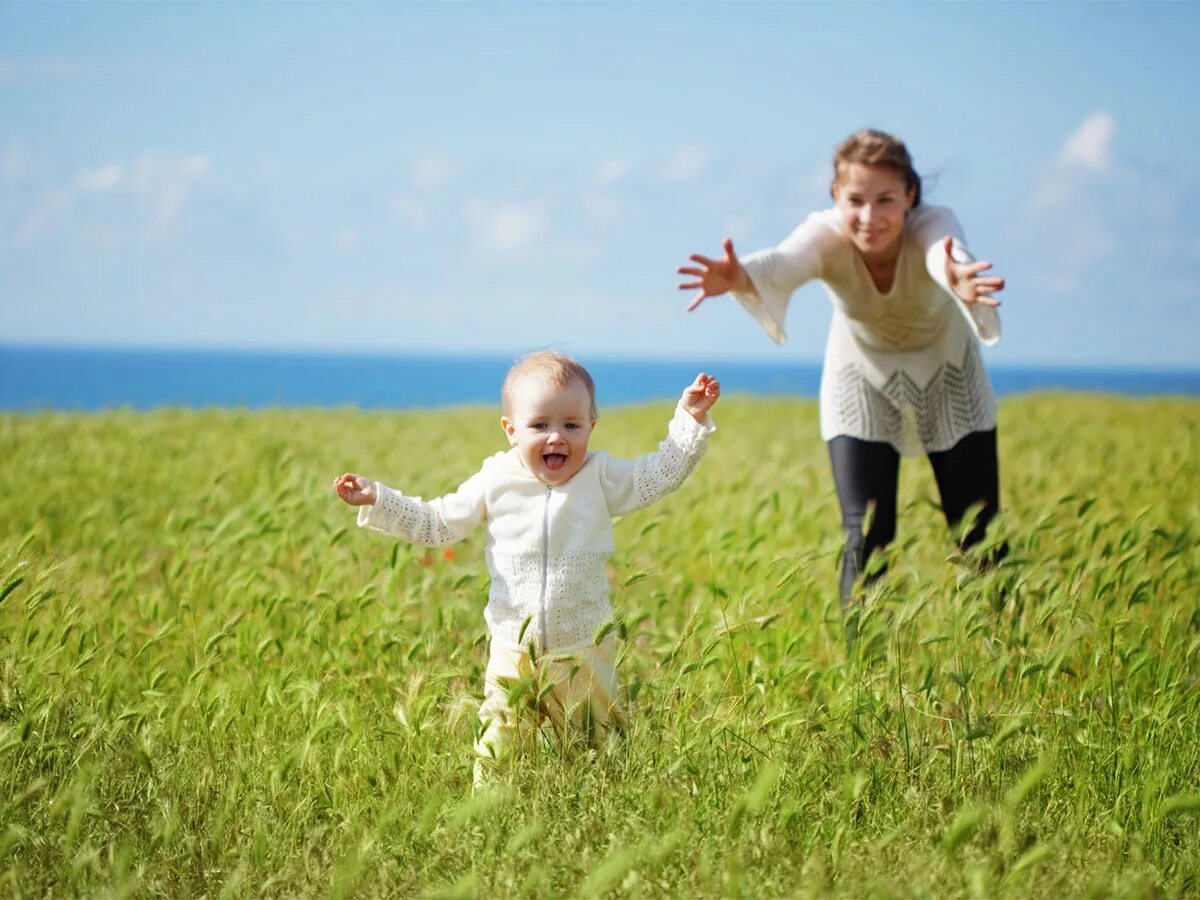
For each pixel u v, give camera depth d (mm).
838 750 3887
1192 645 4309
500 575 4203
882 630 4379
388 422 17016
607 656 4184
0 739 3551
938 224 5316
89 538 7355
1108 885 3086
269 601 5012
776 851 3256
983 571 5277
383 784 3689
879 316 5574
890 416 5797
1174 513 7926
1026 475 9094
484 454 11742
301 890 3215
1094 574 4895
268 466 10094
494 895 3145
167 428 14641
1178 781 3799
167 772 3787
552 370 4199
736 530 7211
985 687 4562
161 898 3232
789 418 18438
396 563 5078
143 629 5234
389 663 4840
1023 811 3564
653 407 21453
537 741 3895
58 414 17328
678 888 3086
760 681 4184
